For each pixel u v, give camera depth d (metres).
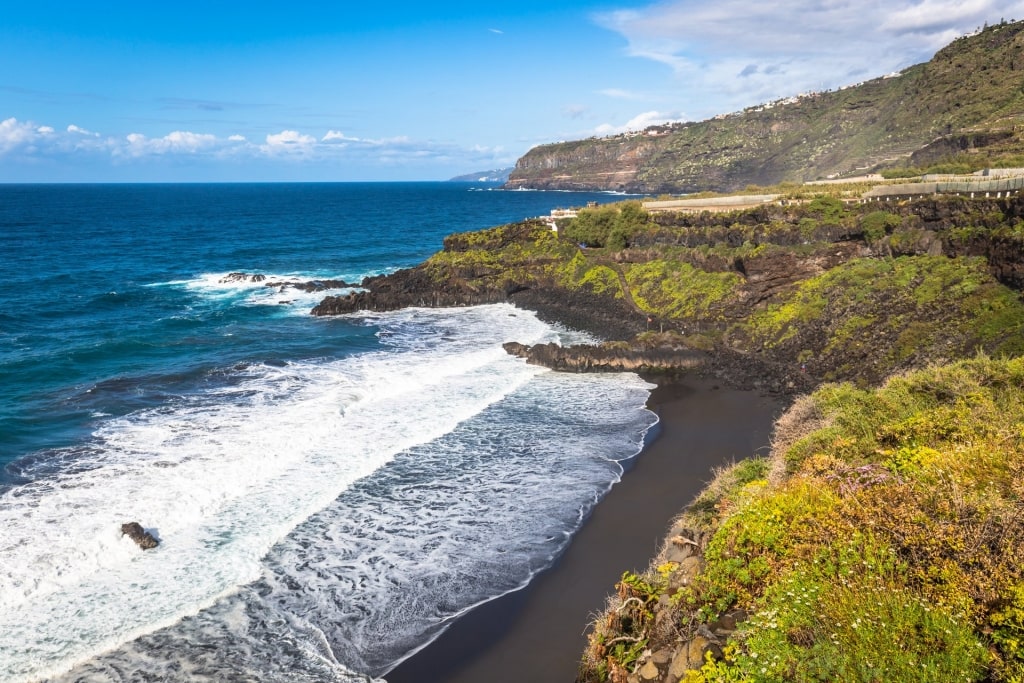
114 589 18.56
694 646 10.90
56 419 30.59
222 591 18.81
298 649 16.97
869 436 16.33
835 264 48.75
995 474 11.52
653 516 24.30
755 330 46.25
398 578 20.06
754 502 13.48
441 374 40.88
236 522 22.22
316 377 38.66
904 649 8.03
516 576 20.52
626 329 52.41
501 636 17.80
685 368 43.34
